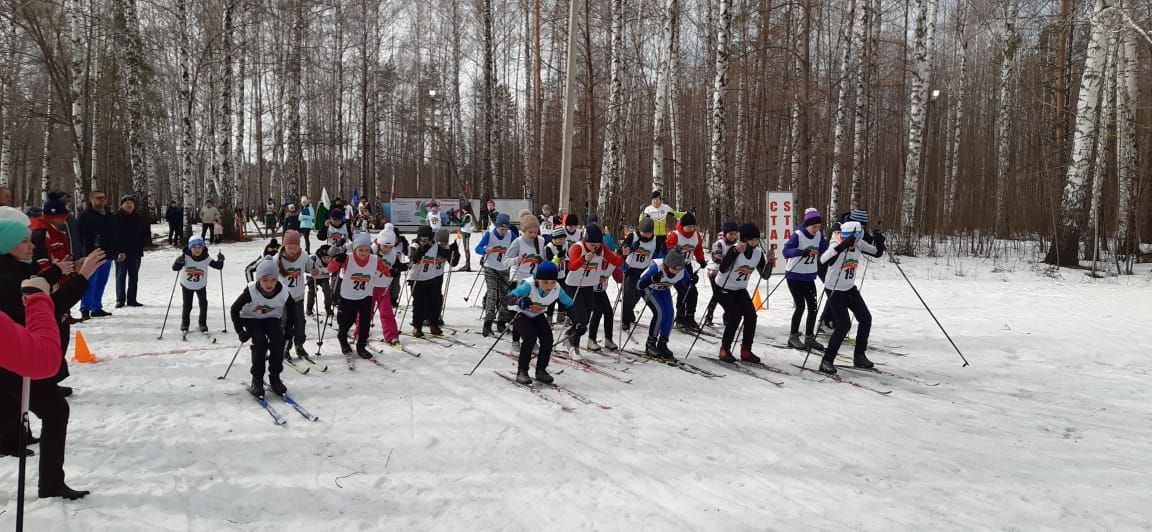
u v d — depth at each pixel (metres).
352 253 6.62
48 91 21.27
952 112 29.39
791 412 5.26
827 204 25.44
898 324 9.22
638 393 5.71
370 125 38.34
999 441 4.67
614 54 17.62
